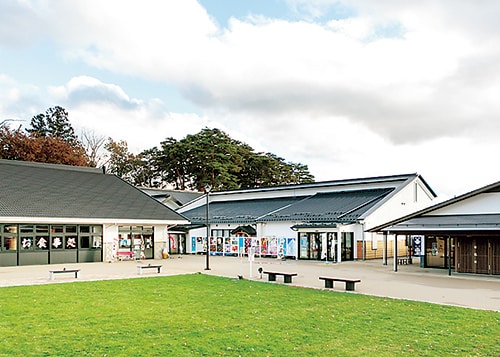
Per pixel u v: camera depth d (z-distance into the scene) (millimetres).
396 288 16094
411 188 34906
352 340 8672
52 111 63969
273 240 33031
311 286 16312
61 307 11750
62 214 25766
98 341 8484
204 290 14953
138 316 10688
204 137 58312
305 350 7988
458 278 19531
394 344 8430
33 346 8125
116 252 28594
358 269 23641
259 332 9219
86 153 60344
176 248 37781
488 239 20984
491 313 11312
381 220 31500
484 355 7816
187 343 8375
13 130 50062
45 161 48406
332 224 29109
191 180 61531
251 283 16969
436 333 9227
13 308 11562
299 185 40125
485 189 21516
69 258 26516
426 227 21234
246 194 44281
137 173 64750
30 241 25109
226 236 36531
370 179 36000
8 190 26766
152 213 30500
